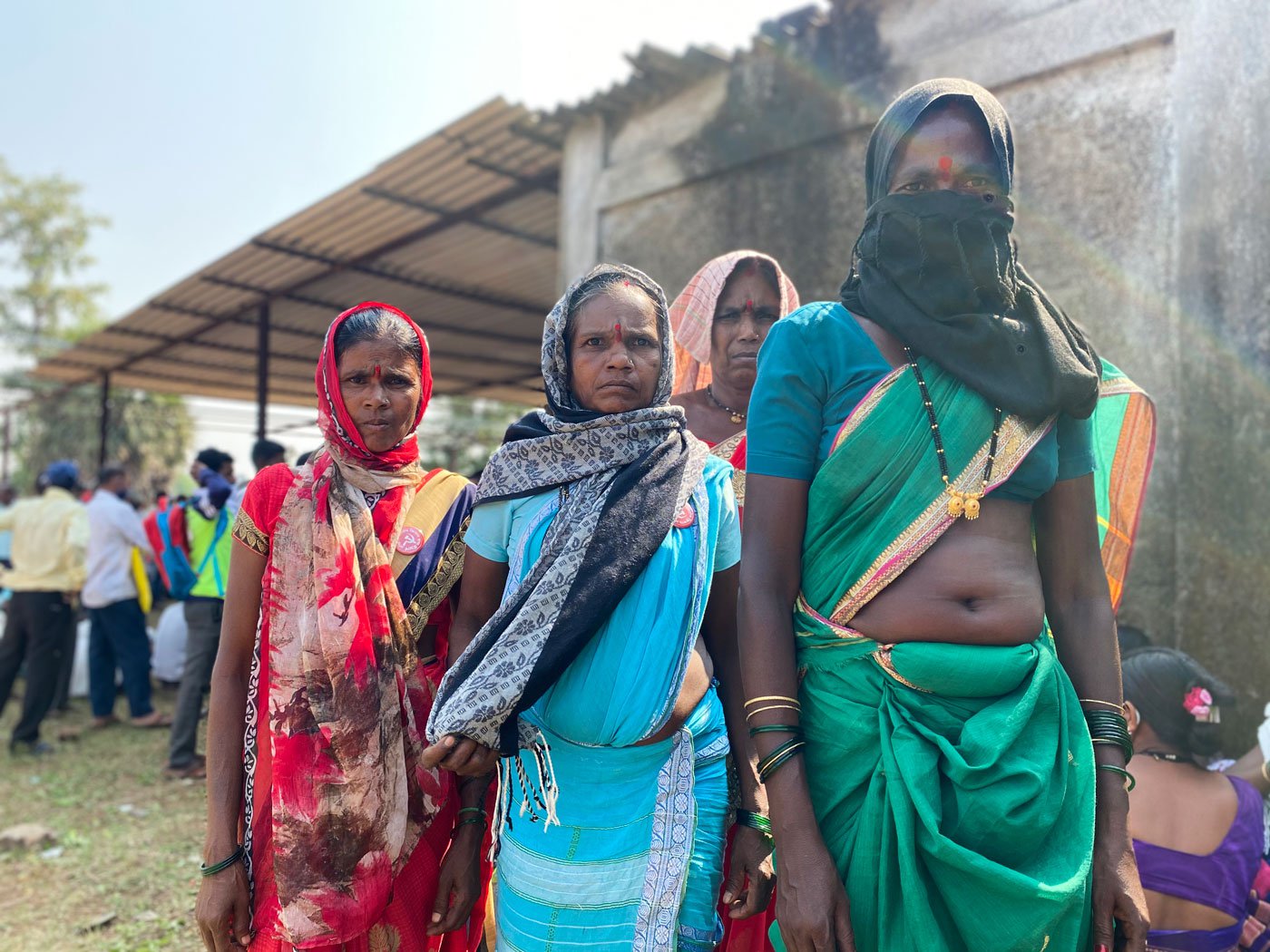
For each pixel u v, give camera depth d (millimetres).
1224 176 3465
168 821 4500
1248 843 2176
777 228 5156
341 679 1735
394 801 1758
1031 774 1226
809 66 4953
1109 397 1845
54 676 5980
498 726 1446
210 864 1770
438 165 6781
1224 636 3387
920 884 1212
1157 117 3715
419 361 1987
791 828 1301
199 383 14312
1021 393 1331
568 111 6059
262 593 1840
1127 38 3770
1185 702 2230
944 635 1311
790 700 1359
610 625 1521
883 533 1347
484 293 9930
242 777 1835
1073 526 1455
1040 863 1228
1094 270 3883
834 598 1386
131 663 6551
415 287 9617
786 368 1430
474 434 20797
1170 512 3600
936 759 1267
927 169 1413
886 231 1410
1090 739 1332
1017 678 1300
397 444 1952
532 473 1659
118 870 3922
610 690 1507
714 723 1642
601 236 6160
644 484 1580
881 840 1268
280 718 1741
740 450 2283
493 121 6176
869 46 4691
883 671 1337
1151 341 3703
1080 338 1497
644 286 1727
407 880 1808
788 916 1271
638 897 1496
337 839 1698
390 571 1847
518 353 12594
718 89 5430
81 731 6543
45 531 6023
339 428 1896
